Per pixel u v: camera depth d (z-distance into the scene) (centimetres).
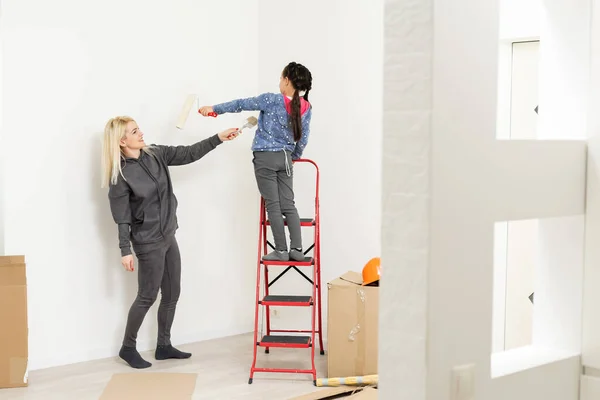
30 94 426
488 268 140
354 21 477
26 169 428
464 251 136
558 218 165
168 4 479
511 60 427
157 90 478
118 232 442
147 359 465
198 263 504
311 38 497
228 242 518
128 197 439
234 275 523
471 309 138
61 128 439
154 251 442
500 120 430
